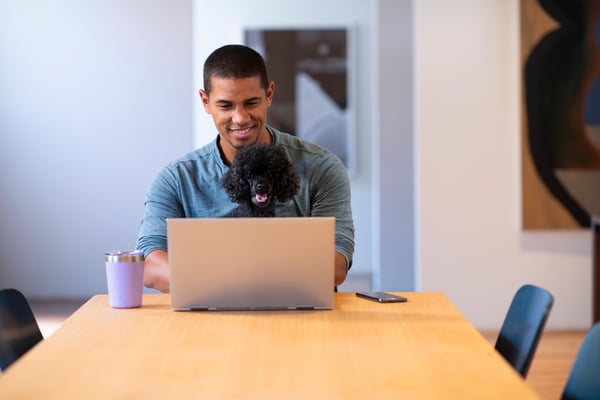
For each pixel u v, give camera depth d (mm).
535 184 5031
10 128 5395
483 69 5023
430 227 5086
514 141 5051
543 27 4969
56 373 1476
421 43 5027
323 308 1973
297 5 7242
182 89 5207
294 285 1944
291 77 7266
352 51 7254
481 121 5047
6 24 5305
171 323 1847
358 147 7355
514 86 5027
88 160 5383
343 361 1544
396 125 5801
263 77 2242
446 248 5090
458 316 1920
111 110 5285
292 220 1913
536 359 4496
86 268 5613
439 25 5020
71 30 5258
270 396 1347
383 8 5734
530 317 1882
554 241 5113
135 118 5266
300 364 1524
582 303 5145
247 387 1394
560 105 4996
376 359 1556
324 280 1946
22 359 1563
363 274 7414
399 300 2088
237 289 1938
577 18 4961
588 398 1678
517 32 4969
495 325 5121
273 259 1924
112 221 5477
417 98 5039
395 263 5867
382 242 5867
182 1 5156
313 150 2434
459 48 5023
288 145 2412
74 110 5328
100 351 1618
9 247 5594
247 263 1924
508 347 1973
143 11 5176
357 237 7402
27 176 5477
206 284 1934
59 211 5504
